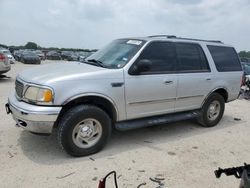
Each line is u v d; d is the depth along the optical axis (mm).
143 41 4797
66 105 3959
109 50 5105
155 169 3832
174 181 3527
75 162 3920
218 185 3482
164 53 4930
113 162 3984
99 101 4211
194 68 5422
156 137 5180
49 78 3842
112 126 4664
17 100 4086
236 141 5195
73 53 44344
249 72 12484
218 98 5988
